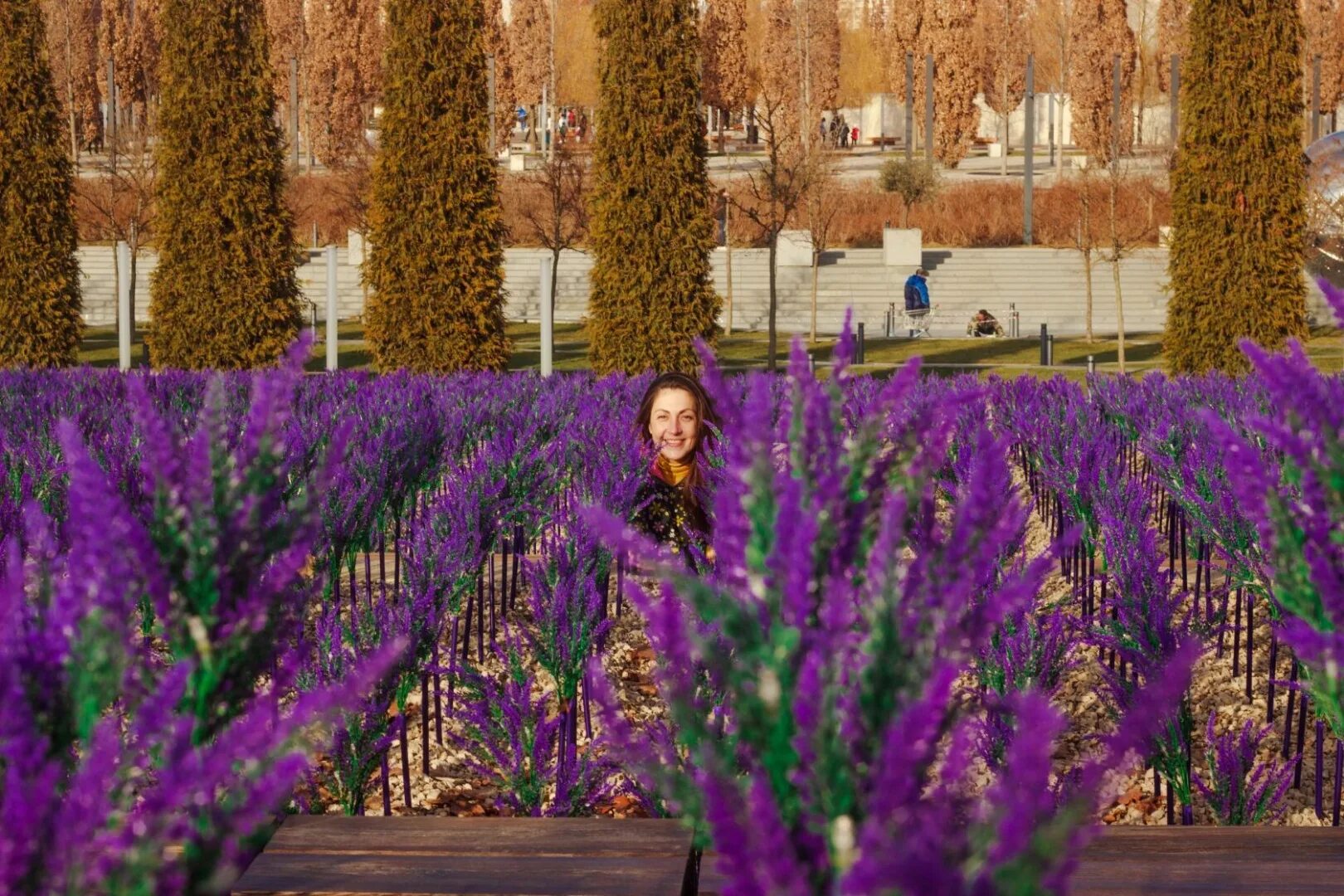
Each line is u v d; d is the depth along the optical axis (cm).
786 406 164
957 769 135
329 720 166
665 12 1975
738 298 3684
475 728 409
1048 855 109
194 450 180
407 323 1914
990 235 4431
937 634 143
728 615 144
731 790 132
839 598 140
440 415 859
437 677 495
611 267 1992
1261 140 1869
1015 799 112
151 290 1986
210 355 1958
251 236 1973
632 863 294
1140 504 541
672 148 1988
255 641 180
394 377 1277
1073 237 3659
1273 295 1877
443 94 1903
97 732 132
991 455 155
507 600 729
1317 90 4656
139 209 3341
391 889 281
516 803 393
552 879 285
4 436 634
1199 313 1906
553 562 440
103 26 6406
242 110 1975
